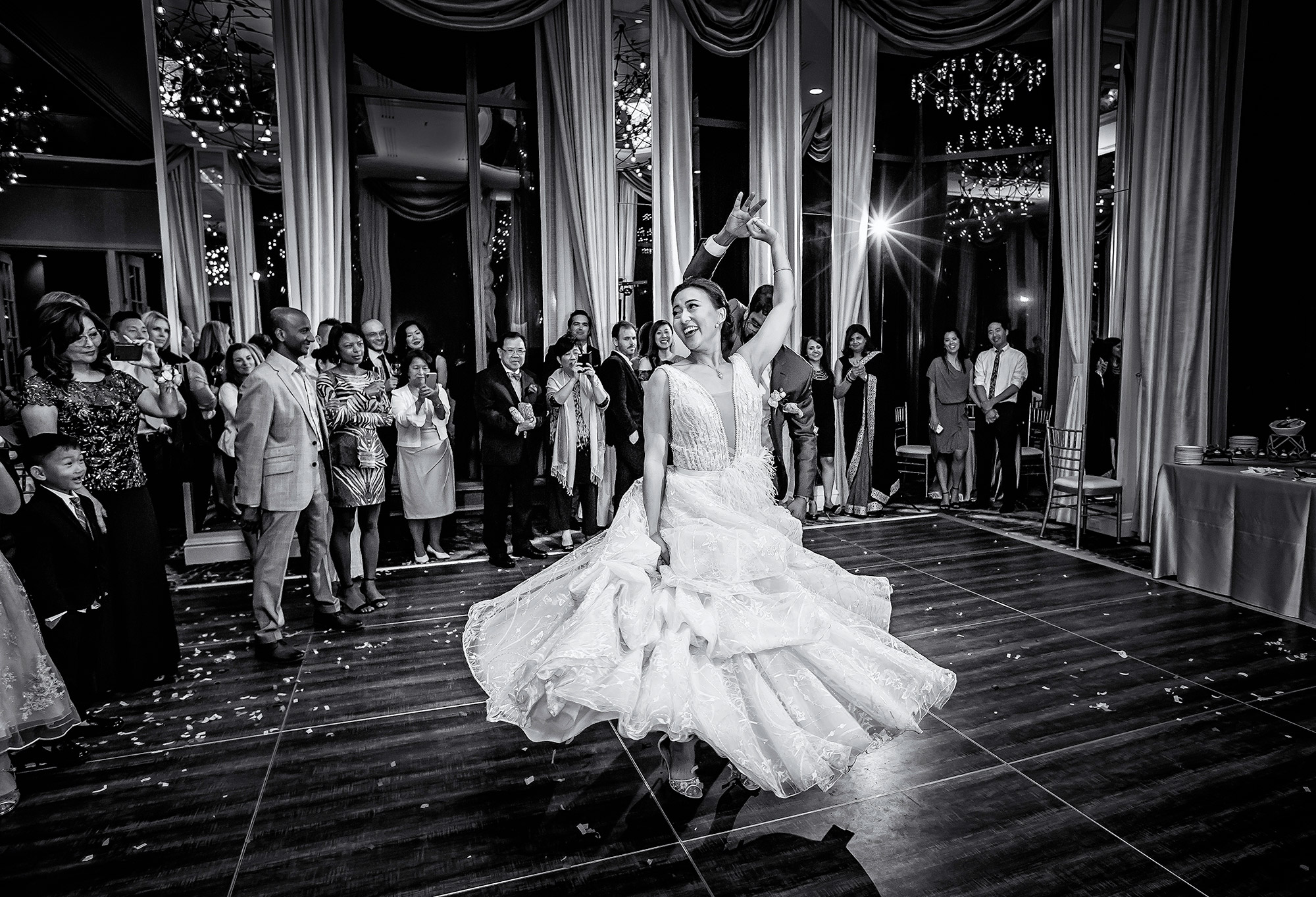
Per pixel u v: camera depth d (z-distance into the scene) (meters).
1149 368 5.26
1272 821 2.19
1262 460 4.42
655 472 2.15
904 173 7.31
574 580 2.16
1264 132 5.16
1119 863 2.03
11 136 4.72
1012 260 7.33
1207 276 5.04
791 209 6.45
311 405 3.54
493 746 2.72
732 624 2.01
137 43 4.92
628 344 5.51
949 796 2.34
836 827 2.20
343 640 3.73
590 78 5.94
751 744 1.91
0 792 2.34
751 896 1.92
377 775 2.53
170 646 3.31
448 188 6.29
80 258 4.93
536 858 2.09
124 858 2.11
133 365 4.49
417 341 5.09
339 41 5.60
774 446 5.72
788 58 6.31
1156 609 3.99
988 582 4.51
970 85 7.04
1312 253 4.98
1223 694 3.00
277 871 2.05
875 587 2.38
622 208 6.64
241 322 5.70
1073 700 2.97
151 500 3.28
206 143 5.46
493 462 4.93
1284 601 3.84
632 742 2.73
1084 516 5.26
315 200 5.45
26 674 2.32
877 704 1.97
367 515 4.12
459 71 6.15
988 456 6.54
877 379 6.29
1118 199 6.38
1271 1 5.05
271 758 2.65
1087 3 5.60
